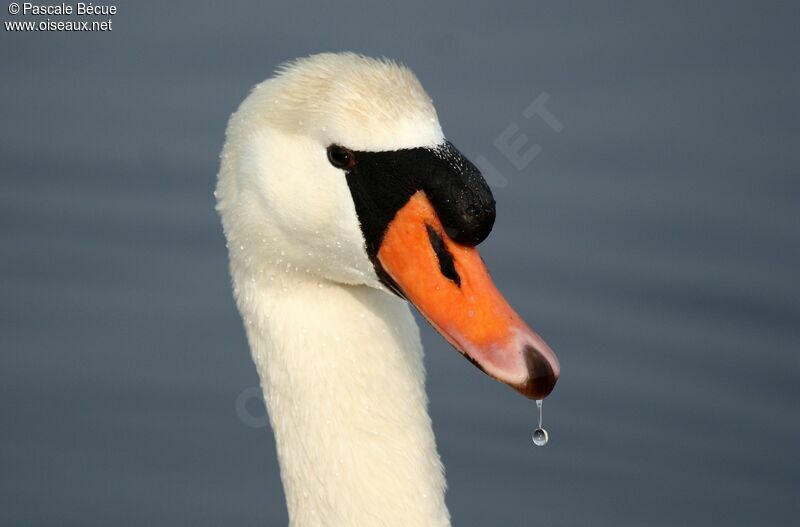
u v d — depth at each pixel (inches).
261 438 765.9
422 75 872.3
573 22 885.8
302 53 883.4
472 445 759.7
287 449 439.8
